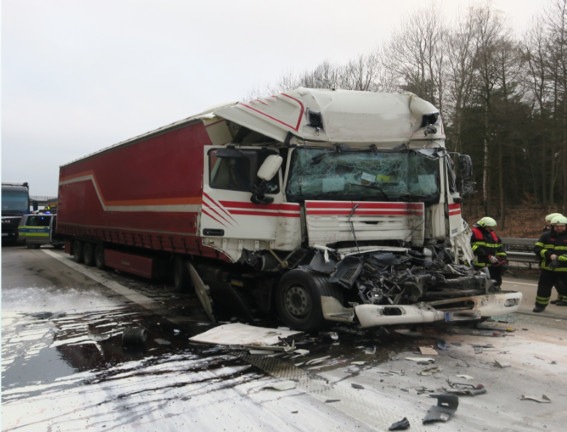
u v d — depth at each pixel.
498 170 33.50
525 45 27.47
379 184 6.85
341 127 6.62
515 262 13.16
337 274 5.64
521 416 3.63
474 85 28.67
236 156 6.34
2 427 3.54
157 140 8.89
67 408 3.88
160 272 9.91
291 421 3.57
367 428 3.44
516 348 5.46
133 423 3.58
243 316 7.00
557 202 33.47
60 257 17.84
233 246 6.59
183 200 7.74
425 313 5.43
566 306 8.06
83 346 5.77
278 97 6.53
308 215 6.31
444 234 7.25
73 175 15.13
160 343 5.84
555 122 25.61
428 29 28.95
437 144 7.26
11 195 25.25
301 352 5.28
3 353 5.49
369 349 5.42
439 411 3.69
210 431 3.43
